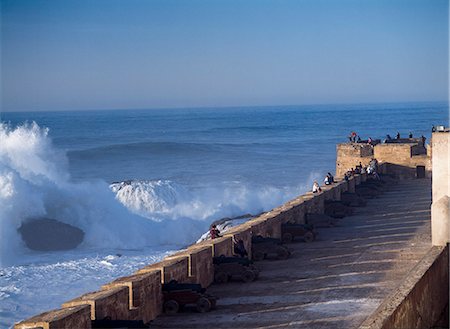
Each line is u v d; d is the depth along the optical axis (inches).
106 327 566.6
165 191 2359.7
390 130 7003.0
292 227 1130.7
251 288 797.9
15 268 1379.2
